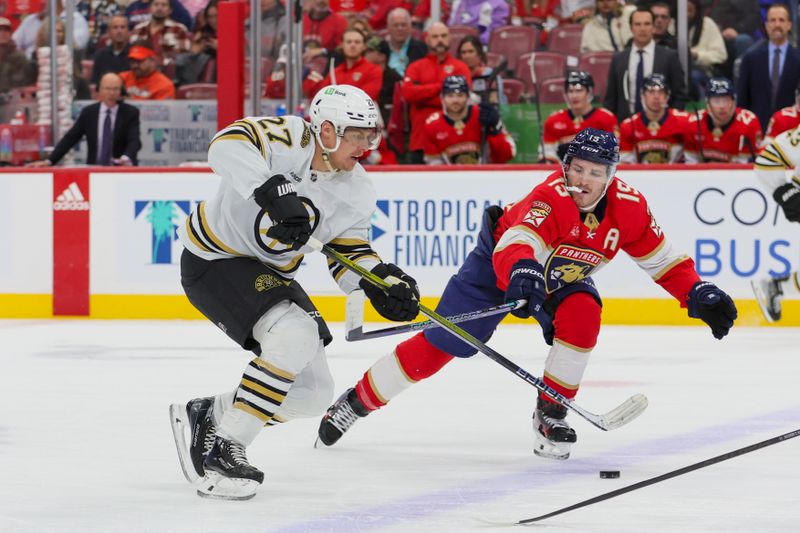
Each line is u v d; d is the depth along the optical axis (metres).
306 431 7.93
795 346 12.74
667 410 8.79
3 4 18.09
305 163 6.03
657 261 7.08
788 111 15.23
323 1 17.50
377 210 15.34
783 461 6.85
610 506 5.67
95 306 15.92
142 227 15.77
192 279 6.29
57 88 18.12
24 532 5.16
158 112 18.41
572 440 6.93
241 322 6.01
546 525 5.25
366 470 6.62
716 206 14.80
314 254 15.36
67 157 18.30
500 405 9.03
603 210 6.87
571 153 6.68
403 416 8.54
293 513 5.52
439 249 15.22
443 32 16.28
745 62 16.17
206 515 5.47
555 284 7.05
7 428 7.99
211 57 18.44
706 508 5.61
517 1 17.98
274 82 17.86
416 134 16.39
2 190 16.03
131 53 18.39
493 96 17.11
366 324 14.92
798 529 5.18
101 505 5.70
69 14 18.11
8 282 16.08
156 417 8.42
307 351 5.91
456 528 5.20
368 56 16.98
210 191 15.60
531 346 12.73
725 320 6.93
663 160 15.75
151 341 13.18
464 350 7.26
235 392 6.16
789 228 14.67
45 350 12.37
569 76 15.70
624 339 13.39
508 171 15.06
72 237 15.91
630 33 17.58
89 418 8.39
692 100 17.19
